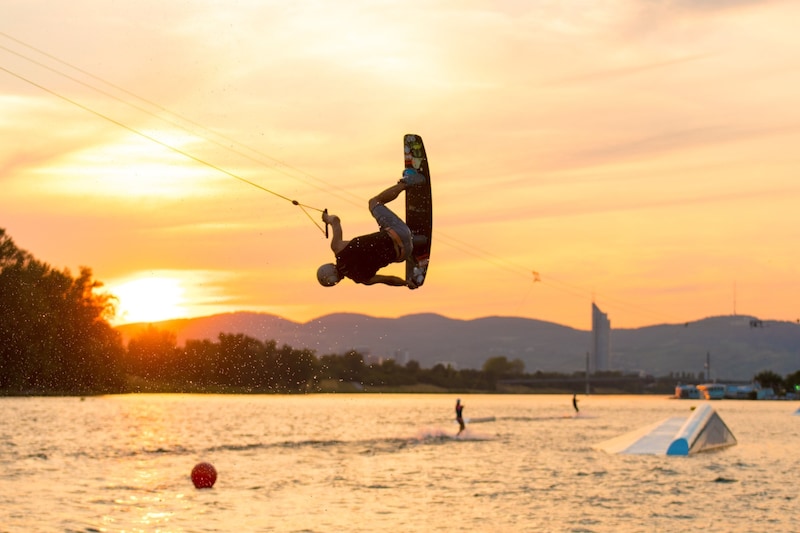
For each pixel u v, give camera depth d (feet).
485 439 270.05
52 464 172.86
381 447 232.73
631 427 356.18
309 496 137.18
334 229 64.64
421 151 70.69
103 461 181.37
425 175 70.33
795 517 125.29
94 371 503.61
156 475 159.22
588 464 190.39
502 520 119.85
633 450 217.15
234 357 413.59
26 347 472.85
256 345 413.80
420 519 119.55
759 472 178.70
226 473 165.27
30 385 482.69
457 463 191.11
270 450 218.59
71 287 497.05
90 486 142.10
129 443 230.27
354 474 167.43
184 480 152.76
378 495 139.95
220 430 296.51
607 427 355.97
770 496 144.36
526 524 117.39
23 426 280.31
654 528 116.37
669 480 163.32
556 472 174.70
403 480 159.22
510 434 299.38
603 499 138.82
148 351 520.01
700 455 214.07
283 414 447.83
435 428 329.52
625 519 121.90
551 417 465.06
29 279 472.85
